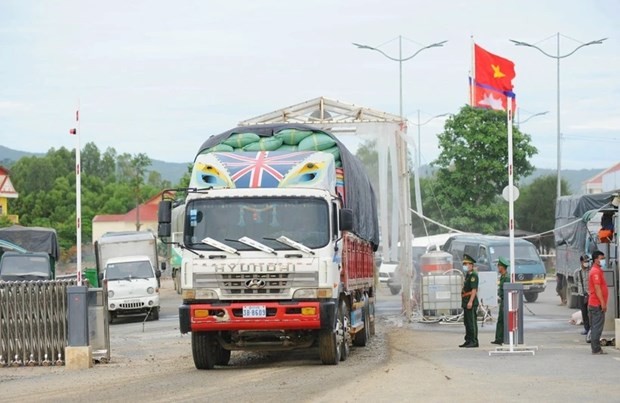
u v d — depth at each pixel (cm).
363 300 3095
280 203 2433
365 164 4200
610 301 3011
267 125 2741
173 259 8106
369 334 3312
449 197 9031
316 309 2388
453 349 2925
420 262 4534
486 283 4156
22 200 14712
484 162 8906
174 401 1853
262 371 2395
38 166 18138
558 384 1994
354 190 2789
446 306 4203
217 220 2439
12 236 5200
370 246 3403
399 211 4266
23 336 2719
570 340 3194
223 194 2447
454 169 9125
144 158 17675
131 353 3155
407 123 4197
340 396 1841
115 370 2569
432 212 9062
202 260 2419
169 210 2459
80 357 2648
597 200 4762
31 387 2212
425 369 2305
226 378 2252
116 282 5059
